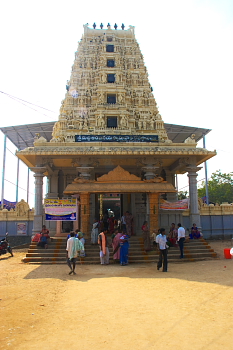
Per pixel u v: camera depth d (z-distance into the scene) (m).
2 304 7.98
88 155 20.66
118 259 16.02
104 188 18.11
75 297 8.64
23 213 25.34
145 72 30.61
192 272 12.49
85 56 30.22
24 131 32.50
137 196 24.78
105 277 11.89
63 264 15.76
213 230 26.50
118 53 30.31
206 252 17.39
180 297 8.28
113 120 27.80
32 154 20.08
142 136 23.34
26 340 5.55
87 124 27.17
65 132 26.36
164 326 6.08
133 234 21.61
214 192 53.22
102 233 15.75
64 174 26.75
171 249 17.64
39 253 16.98
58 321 6.59
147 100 29.03
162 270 13.16
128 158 21.84
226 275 11.31
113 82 29.50
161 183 18.81
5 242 19.31
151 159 21.38
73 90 28.39
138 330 5.90
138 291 9.15
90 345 5.27
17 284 10.65
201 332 5.72
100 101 27.80
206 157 22.28
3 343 5.42
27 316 6.96
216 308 7.17
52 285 10.41
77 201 19.12
